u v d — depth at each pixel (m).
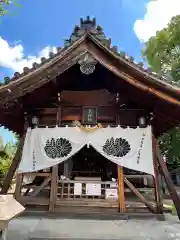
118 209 6.09
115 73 6.24
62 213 5.95
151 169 6.32
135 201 7.59
